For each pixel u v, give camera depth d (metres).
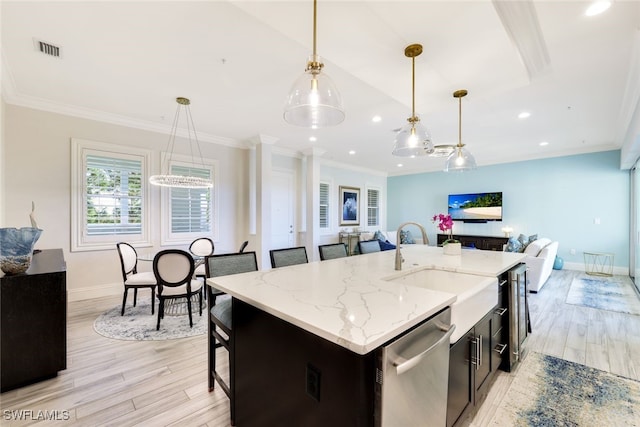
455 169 3.25
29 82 3.04
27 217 3.52
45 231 3.65
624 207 5.59
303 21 1.65
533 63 2.52
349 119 4.16
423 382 1.15
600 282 5.07
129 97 3.44
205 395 1.98
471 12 1.55
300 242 6.66
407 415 1.07
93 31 2.20
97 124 4.01
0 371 1.97
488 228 7.34
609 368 2.33
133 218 4.32
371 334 0.96
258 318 1.44
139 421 1.72
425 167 8.36
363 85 3.07
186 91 3.26
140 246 4.37
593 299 4.14
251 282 1.72
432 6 1.50
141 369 2.29
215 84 3.08
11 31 2.19
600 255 5.77
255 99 3.48
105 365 2.35
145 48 2.43
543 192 6.51
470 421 1.75
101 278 4.08
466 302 1.55
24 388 2.04
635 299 4.13
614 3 1.86
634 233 5.39
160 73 2.84
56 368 2.16
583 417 1.78
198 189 5.02
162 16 2.03
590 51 2.42
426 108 2.96
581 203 6.05
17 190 3.46
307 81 1.63
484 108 3.72
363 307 1.24
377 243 3.61
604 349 2.66
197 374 2.23
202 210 5.07
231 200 5.48
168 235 4.64
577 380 2.17
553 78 2.90
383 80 2.32
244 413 1.56
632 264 5.47
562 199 6.27
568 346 2.72
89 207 3.96
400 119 4.16
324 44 1.85
